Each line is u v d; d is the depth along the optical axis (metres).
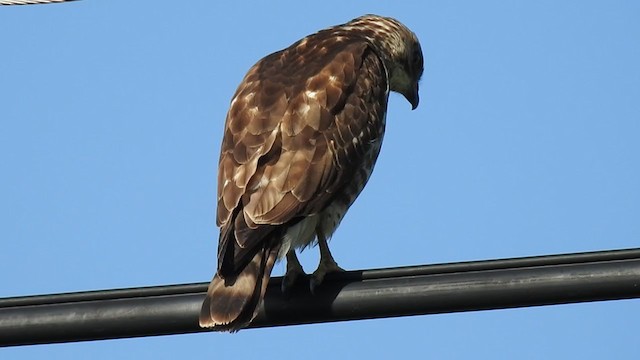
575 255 9.97
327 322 10.51
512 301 10.02
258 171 11.55
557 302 9.90
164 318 10.24
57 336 10.14
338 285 10.43
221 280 10.56
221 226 11.19
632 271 9.83
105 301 10.23
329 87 12.62
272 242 11.13
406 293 10.20
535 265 9.95
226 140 12.02
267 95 12.45
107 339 10.23
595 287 9.88
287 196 11.43
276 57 13.30
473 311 10.09
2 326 10.09
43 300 10.17
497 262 10.10
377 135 12.92
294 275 10.81
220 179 11.61
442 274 10.13
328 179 11.90
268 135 11.88
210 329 10.25
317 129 12.16
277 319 10.60
